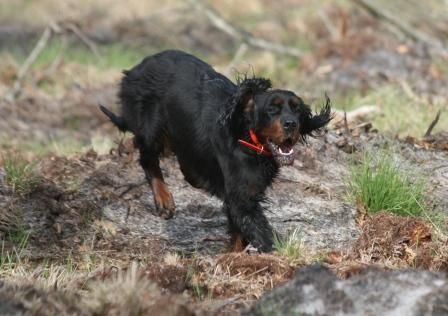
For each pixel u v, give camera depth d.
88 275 8.66
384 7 24.78
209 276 8.73
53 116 18.59
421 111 15.67
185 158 10.45
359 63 20.45
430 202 11.16
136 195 11.38
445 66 19.81
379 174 11.07
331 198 11.34
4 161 12.07
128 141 12.63
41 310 7.23
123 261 9.72
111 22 27.92
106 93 20.06
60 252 9.98
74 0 30.62
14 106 18.78
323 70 20.45
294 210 10.99
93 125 18.33
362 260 9.35
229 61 23.89
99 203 11.08
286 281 8.54
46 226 10.45
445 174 12.02
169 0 29.69
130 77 11.02
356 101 17.25
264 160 9.75
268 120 9.45
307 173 11.96
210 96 10.09
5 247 9.97
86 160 12.26
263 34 26.05
